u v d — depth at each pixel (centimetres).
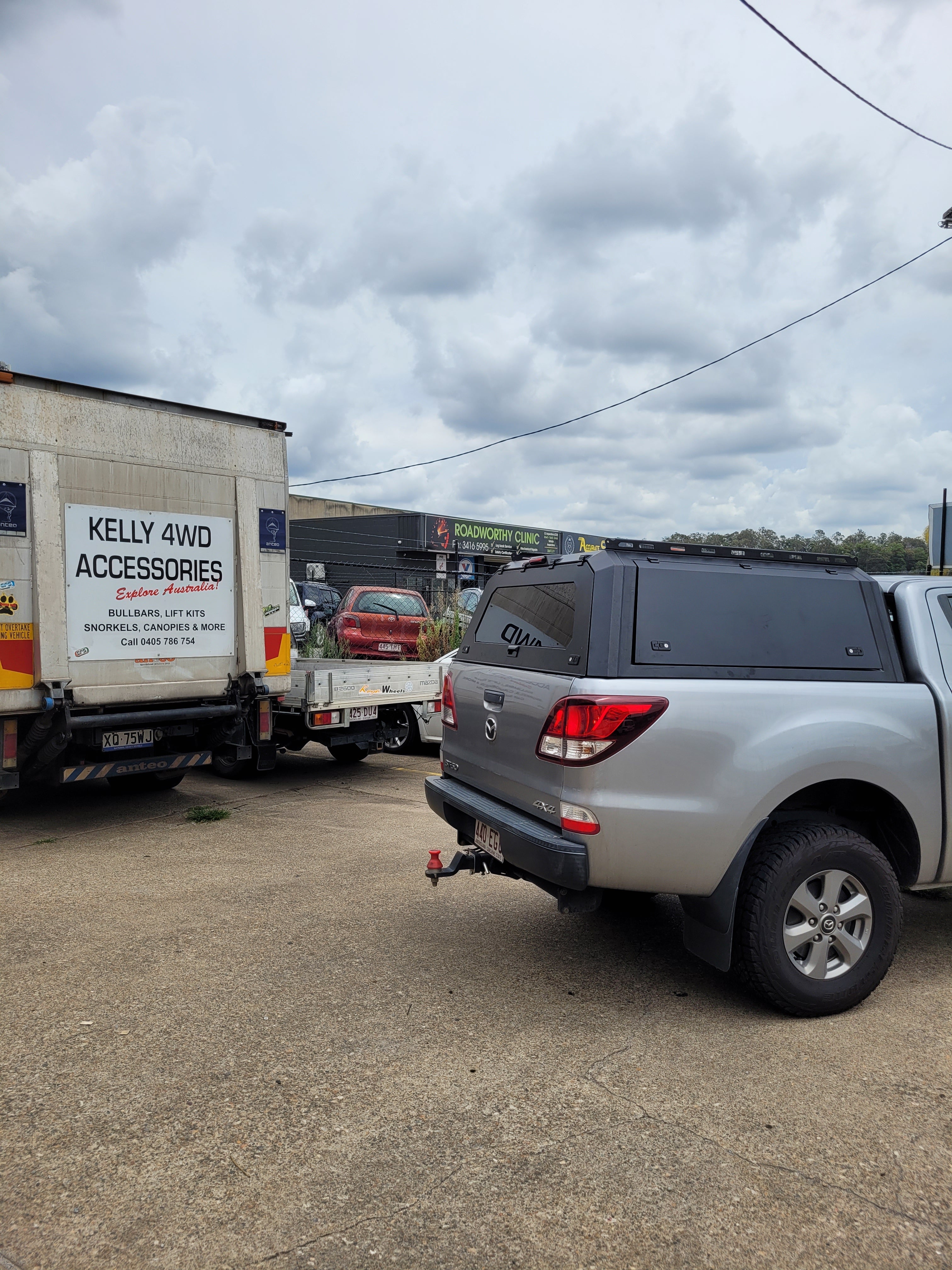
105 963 421
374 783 912
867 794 413
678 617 376
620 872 353
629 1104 304
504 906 511
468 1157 273
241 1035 350
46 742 658
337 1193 256
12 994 386
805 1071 328
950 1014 379
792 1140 284
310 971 414
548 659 392
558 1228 243
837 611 404
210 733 775
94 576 672
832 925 372
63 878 561
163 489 715
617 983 407
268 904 511
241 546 770
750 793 358
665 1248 236
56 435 650
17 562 629
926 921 500
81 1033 350
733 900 359
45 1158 270
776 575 402
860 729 379
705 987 404
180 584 728
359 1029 356
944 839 405
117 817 745
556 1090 312
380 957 432
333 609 2192
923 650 414
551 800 369
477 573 3184
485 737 433
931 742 399
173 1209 248
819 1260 232
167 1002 379
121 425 688
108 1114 294
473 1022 364
